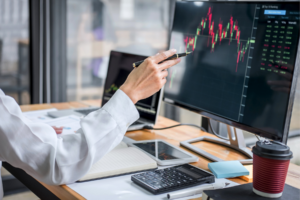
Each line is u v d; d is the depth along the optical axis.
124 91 0.72
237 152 1.03
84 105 1.69
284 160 0.63
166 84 1.26
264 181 0.65
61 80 2.54
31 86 2.45
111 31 2.90
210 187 0.74
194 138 1.15
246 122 0.91
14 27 2.39
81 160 0.69
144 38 3.00
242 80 0.93
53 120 1.28
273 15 0.84
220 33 1.01
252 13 0.91
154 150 0.99
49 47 2.43
